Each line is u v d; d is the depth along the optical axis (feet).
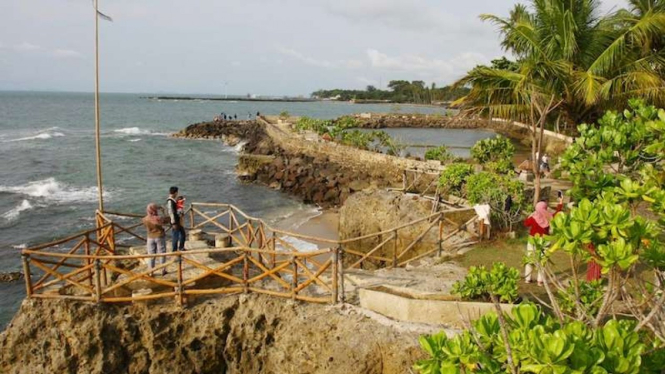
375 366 26.84
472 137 184.85
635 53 55.67
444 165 77.71
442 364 11.41
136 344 30.86
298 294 31.94
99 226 40.52
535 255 15.61
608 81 49.42
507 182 46.39
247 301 31.83
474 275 27.96
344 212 62.23
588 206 12.59
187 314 31.40
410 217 52.70
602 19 57.67
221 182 108.17
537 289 31.45
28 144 162.81
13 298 50.16
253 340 31.14
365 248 57.77
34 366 30.50
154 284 32.91
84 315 30.45
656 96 51.60
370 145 119.03
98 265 30.63
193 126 204.33
